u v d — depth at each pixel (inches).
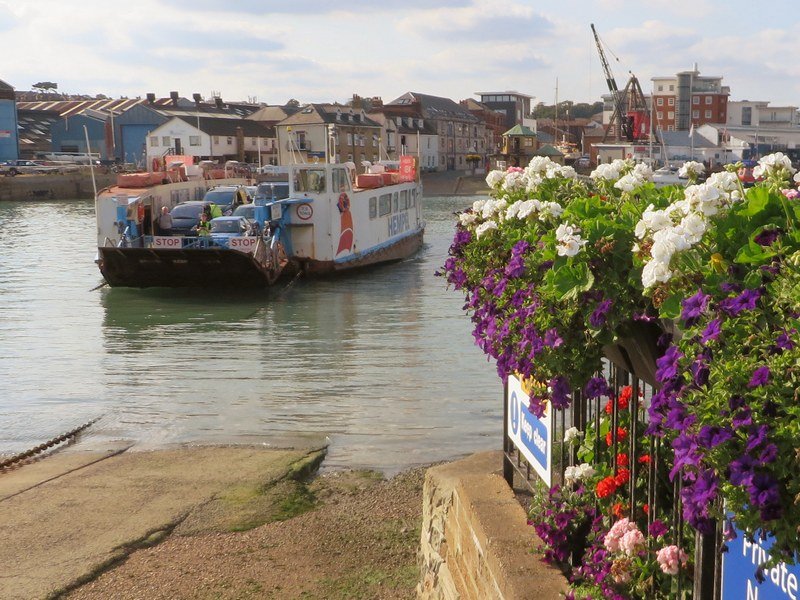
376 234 1695.4
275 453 519.5
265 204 1445.6
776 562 103.6
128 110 5315.0
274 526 398.0
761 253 112.0
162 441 571.2
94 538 382.6
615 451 183.3
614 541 167.0
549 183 238.8
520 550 200.8
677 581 149.3
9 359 882.1
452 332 993.5
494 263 235.5
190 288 1401.3
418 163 2030.0
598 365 172.6
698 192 122.8
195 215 1576.0
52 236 2336.4
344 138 4761.3
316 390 717.9
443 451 534.9
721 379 103.2
